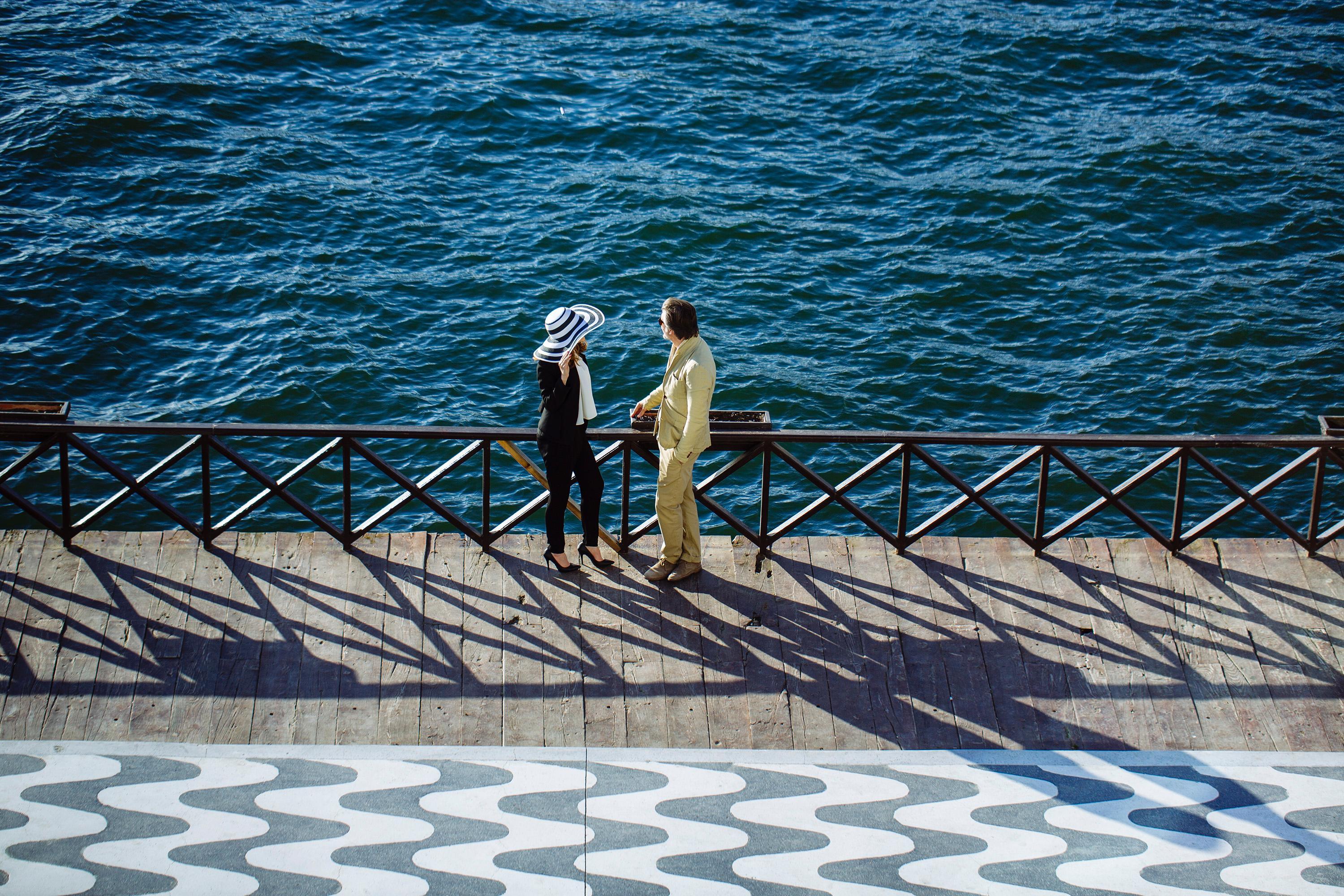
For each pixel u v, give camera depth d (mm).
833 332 17578
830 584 7020
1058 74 27922
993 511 7188
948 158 23500
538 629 6594
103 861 4934
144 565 6875
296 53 26953
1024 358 17047
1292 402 15906
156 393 15492
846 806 5457
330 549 7113
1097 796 5578
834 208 21469
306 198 20594
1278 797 5582
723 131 24531
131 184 20406
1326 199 21578
